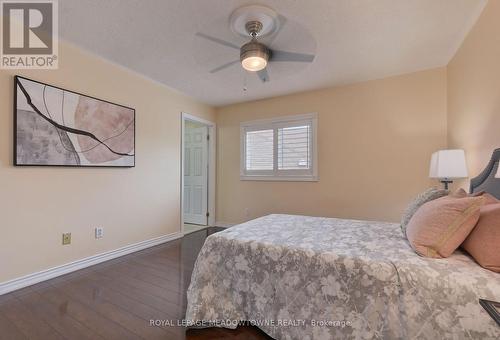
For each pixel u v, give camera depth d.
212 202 4.83
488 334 1.08
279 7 2.01
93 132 2.83
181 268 2.75
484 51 2.02
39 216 2.41
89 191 2.82
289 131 4.11
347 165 3.67
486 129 2.04
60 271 2.54
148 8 2.05
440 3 1.97
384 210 3.44
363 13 2.08
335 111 3.75
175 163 3.97
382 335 1.27
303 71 3.18
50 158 2.46
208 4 1.99
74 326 1.71
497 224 1.26
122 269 2.71
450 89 2.96
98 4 2.00
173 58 2.91
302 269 1.53
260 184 4.39
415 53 2.78
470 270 1.23
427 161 3.19
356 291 1.36
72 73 2.65
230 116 4.71
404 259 1.38
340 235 1.92
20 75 2.27
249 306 1.68
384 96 3.43
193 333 1.66
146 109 3.49
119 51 2.75
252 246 1.71
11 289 2.20
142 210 3.44
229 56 2.86
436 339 1.16
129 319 1.79
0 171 2.16
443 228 1.40
